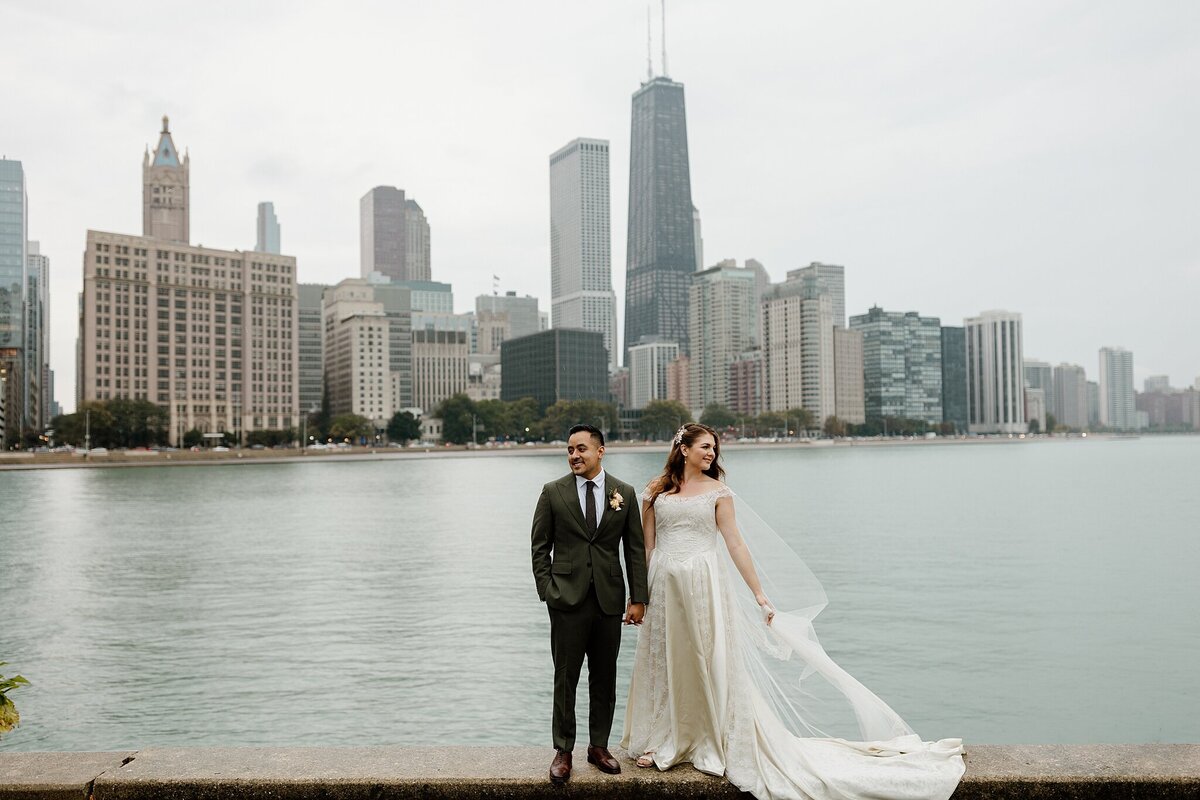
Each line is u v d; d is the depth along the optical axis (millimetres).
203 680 22594
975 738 19578
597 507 6863
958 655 25375
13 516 66625
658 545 7039
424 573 38594
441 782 6316
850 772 6270
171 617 29922
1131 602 32438
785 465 168625
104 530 56875
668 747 6691
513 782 6348
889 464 171125
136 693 21672
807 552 46719
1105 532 55531
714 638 6609
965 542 50781
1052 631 28047
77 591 34969
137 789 6312
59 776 6410
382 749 6961
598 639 6793
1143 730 19766
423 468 157750
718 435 7188
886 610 31234
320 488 100312
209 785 6301
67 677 23000
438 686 21984
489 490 96438
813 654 6934
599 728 6750
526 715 20047
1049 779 6238
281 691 21750
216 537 52781
